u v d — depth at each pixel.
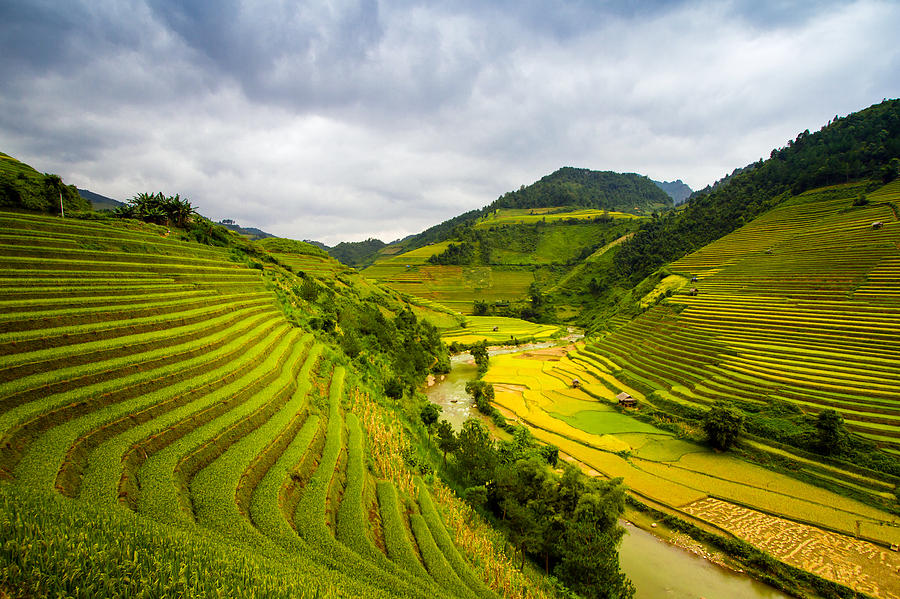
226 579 12.35
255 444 24.56
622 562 33.66
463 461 41.03
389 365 70.69
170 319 33.28
